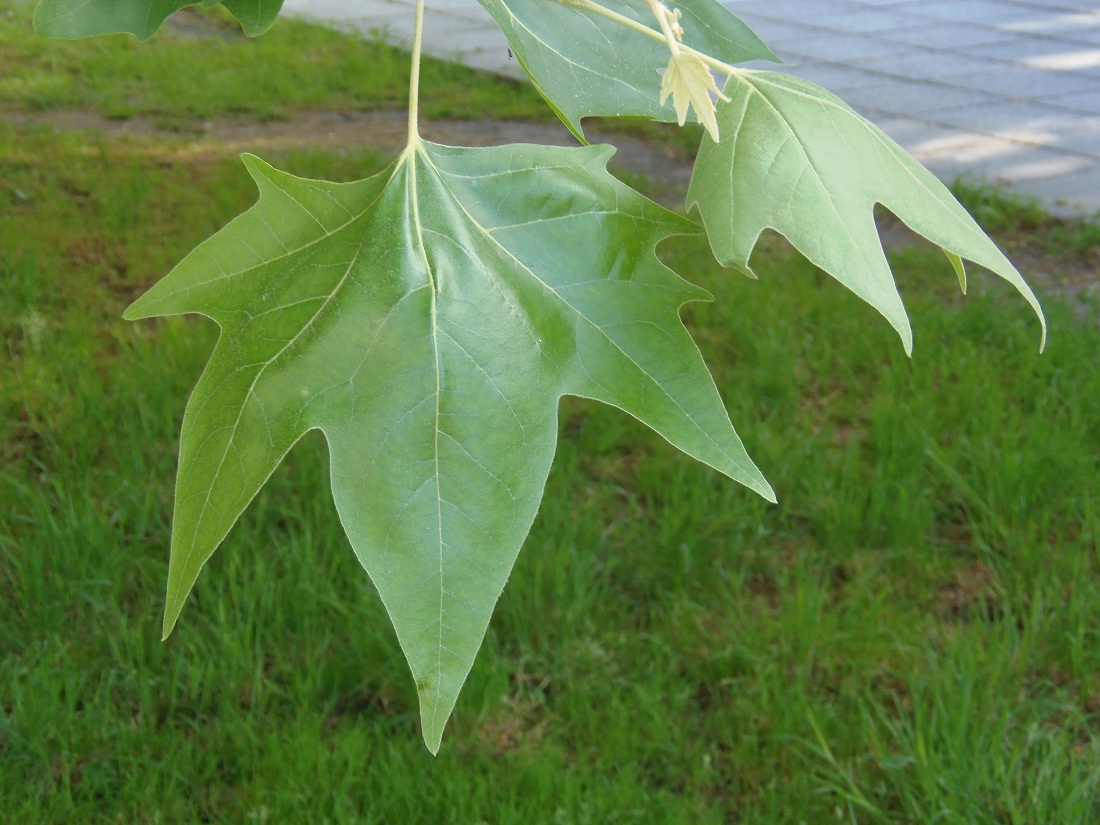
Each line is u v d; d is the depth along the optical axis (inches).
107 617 119.9
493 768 103.0
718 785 105.3
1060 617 120.6
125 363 162.4
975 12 384.2
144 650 115.8
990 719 106.7
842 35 353.1
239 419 29.2
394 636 116.4
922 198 35.8
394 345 30.0
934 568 131.4
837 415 158.7
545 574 125.2
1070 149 263.1
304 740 104.3
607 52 40.7
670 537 131.4
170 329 168.1
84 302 181.2
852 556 132.6
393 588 27.5
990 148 264.4
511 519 28.6
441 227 31.4
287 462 143.6
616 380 30.9
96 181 227.6
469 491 28.8
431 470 28.9
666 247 206.1
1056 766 101.3
